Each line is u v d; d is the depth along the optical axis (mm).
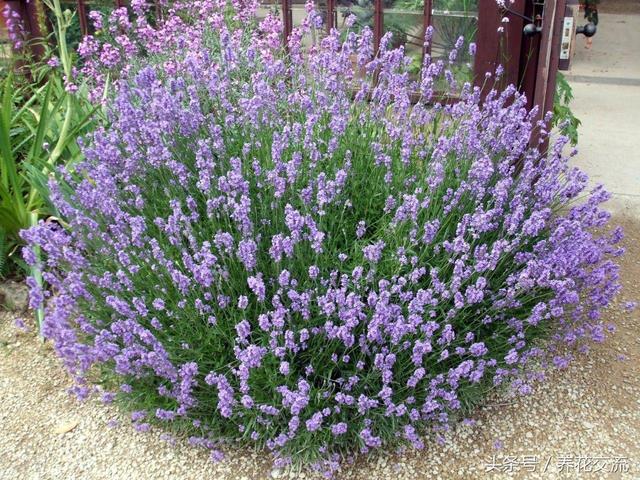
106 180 2783
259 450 2625
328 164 2963
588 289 3207
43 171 3859
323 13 5371
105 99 3736
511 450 2637
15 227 3732
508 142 3113
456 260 2561
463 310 2664
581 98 7895
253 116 2947
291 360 2432
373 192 2998
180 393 2443
